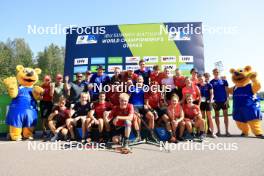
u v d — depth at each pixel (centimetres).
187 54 1060
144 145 729
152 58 1078
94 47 1111
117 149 676
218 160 548
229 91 941
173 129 764
